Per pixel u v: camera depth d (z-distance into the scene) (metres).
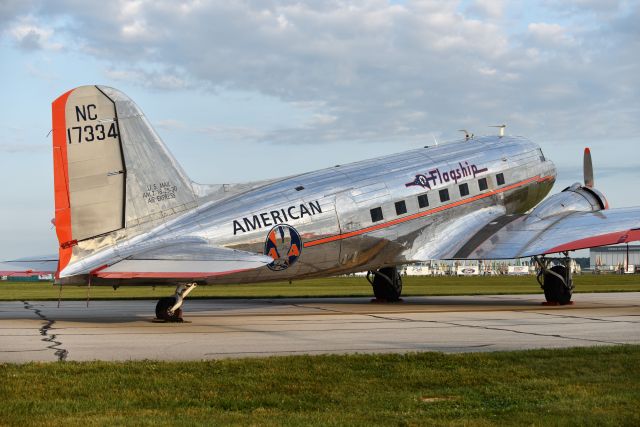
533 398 9.02
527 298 31.31
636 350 12.55
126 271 16.06
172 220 18.56
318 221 21.38
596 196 26.61
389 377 10.38
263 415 8.28
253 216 19.86
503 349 13.27
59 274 16.73
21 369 10.77
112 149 17.67
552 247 22.58
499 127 29.66
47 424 7.76
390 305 26.44
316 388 9.69
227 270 16.31
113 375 10.38
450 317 20.31
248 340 14.62
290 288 48.75
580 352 12.34
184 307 25.61
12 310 24.20
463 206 25.84
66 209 17.03
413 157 25.52
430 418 8.07
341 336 15.38
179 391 9.48
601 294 33.62
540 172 29.03
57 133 17.11
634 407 8.52
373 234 22.84
